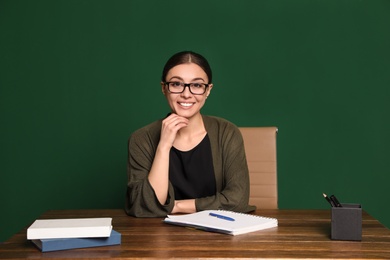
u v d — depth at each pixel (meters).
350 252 1.58
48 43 3.73
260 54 3.72
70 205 3.78
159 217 2.12
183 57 2.20
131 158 2.37
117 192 3.77
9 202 3.77
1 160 3.76
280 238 1.74
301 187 3.74
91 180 3.77
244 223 1.88
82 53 3.73
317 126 3.73
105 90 3.74
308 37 3.71
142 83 3.73
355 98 3.72
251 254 1.55
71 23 3.73
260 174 2.68
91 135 3.75
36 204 3.78
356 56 3.71
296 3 3.71
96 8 3.73
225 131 2.39
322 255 1.54
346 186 3.74
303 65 3.72
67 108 3.74
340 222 1.71
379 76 3.71
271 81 3.72
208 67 2.24
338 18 3.71
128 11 3.72
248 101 3.73
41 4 3.73
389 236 1.78
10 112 3.75
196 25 3.72
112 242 1.67
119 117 3.74
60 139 3.75
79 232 1.62
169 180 2.35
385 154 3.72
